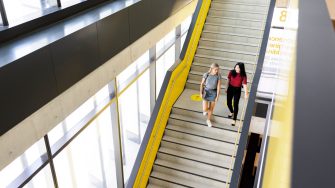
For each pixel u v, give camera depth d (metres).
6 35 4.75
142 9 7.56
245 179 10.32
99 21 5.90
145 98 11.20
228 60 9.40
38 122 4.85
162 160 8.24
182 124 8.51
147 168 7.82
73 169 8.52
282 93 1.26
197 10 9.80
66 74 5.27
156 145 8.16
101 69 6.32
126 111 10.81
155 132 7.97
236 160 6.94
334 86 0.92
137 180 7.35
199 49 9.84
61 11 5.74
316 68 1.03
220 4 10.41
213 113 8.44
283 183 0.64
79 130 6.68
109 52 6.43
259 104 11.30
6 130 4.24
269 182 1.13
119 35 6.70
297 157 0.65
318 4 1.77
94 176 9.36
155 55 10.02
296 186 0.57
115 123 8.16
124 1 7.27
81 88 5.77
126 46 7.06
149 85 10.66
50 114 5.08
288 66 1.23
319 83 0.94
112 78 6.81
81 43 5.49
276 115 1.46
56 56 4.96
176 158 8.10
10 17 5.11
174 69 8.52
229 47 9.69
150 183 8.05
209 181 7.64
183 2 10.61
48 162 5.85
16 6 5.23
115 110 8.04
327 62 1.08
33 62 4.51
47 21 5.46
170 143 8.30
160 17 8.77
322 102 0.85
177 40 11.95
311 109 0.82
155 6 8.32
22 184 5.27
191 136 8.27
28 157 6.10
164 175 8.00
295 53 1.14
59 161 8.01
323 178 0.59
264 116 10.91
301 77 0.97
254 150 11.55
